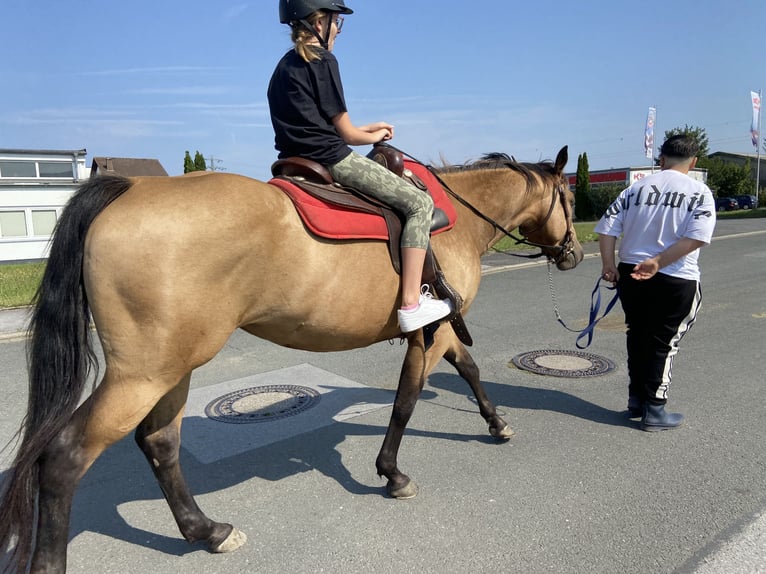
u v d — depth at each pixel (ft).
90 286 7.07
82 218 7.18
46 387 7.16
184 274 7.19
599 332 23.29
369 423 14.47
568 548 9.05
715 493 10.69
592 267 42.11
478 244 12.26
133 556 9.14
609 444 12.96
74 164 80.12
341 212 8.73
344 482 11.49
